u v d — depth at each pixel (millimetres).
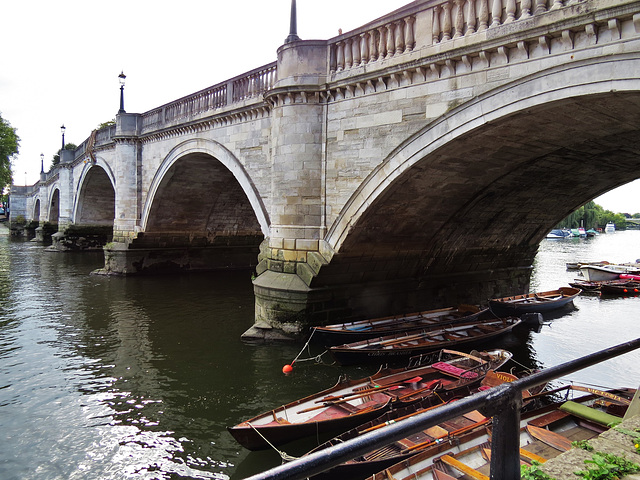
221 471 7828
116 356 13289
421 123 10766
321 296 13891
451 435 7379
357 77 11938
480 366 10688
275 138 13969
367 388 9727
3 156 43156
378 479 6250
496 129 9977
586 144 11984
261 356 13070
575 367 2486
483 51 9242
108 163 31609
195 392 10852
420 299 17391
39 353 13555
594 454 2857
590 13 7551
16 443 8664
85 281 25234
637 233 121125
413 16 10719
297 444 8273
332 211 13219
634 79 7336
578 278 30297
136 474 7746
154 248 27406
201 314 18125
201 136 19734
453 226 16141
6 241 56500
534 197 16859
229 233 30125
